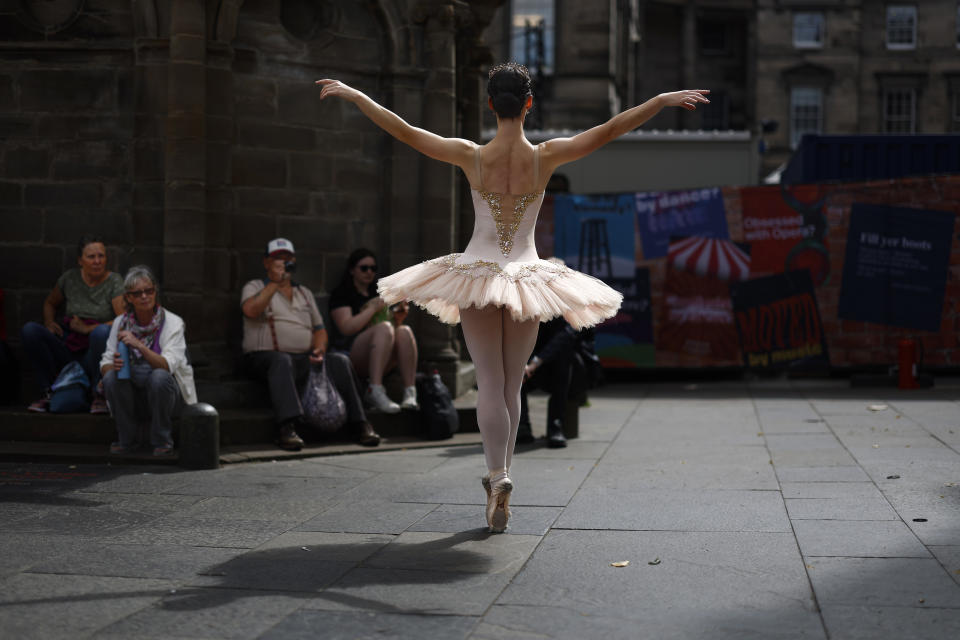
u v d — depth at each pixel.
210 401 7.83
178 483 6.07
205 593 3.74
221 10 8.00
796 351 13.13
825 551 4.25
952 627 3.25
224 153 8.08
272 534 4.72
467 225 10.66
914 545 4.30
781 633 3.23
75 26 8.06
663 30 42.41
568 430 8.12
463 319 4.69
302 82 8.61
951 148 16.05
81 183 8.09
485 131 24.70
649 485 5.88
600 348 13.48
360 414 7.61
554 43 31.64
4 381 7.76
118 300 7.48
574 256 13.60
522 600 3.63
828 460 6.62
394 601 3.63
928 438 7.53
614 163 17.78
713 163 17.69
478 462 6.89
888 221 12.88
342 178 8.84
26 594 3.73
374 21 8.97
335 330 8.44
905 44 39.81
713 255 13.31
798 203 13.12
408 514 5.16
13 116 8.13
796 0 39.94
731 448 7.36
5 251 8.16
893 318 12.88
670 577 3.91
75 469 6.54
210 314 8.01
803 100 40.12
